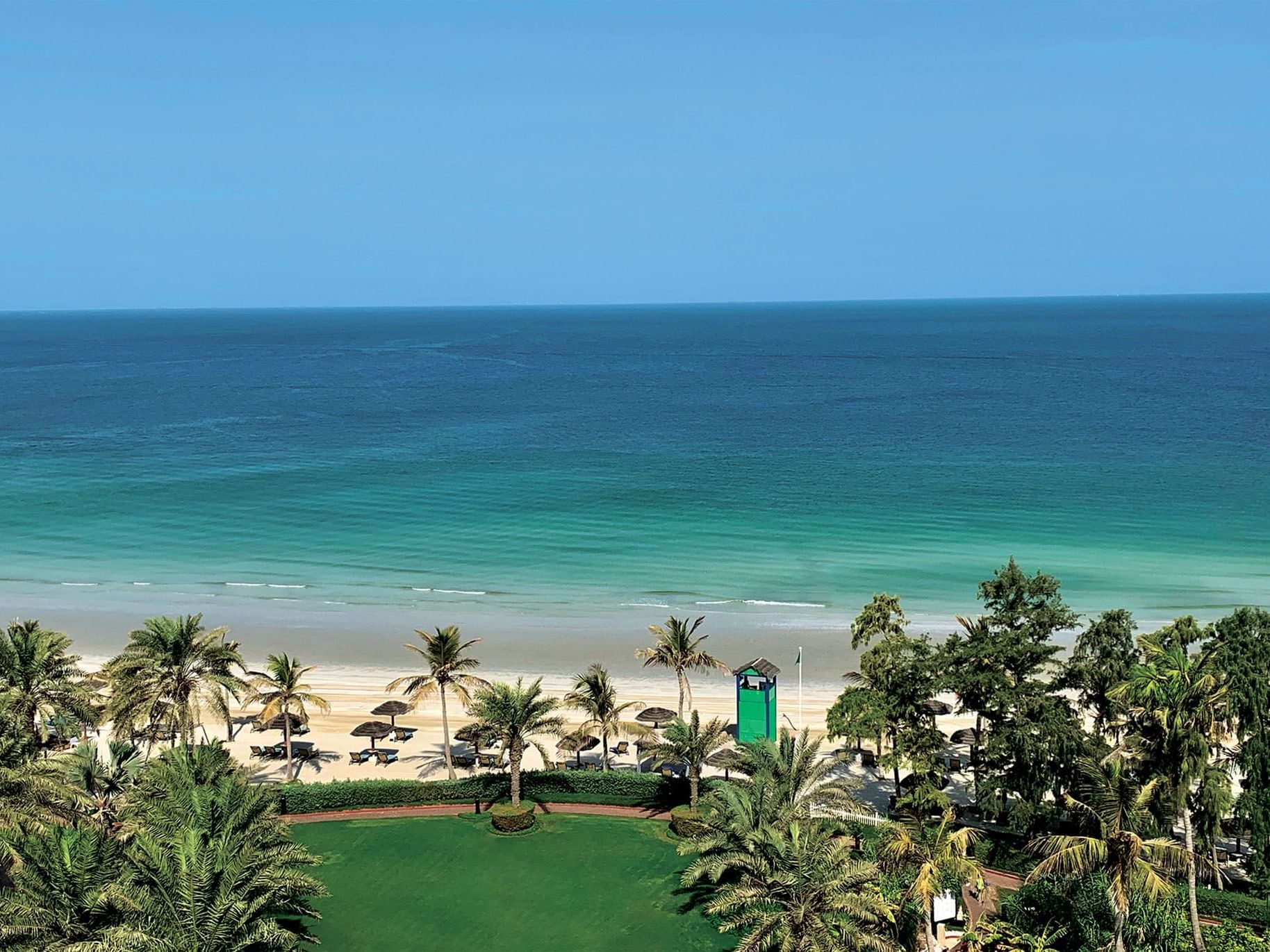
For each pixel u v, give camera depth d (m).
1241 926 40.72
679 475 139.12
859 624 57.44
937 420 186.38
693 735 50.44
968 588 90.44
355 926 43.00
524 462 149.38
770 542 106.25
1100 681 48.34
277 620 86.19
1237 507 116.94
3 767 39.22
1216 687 37.94
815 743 45.03
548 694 70.00
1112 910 38.12
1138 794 36.00
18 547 107.56
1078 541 104.12
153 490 132.38
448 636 57.69
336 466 147.50
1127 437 163.12
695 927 42.72
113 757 45.41
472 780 54.75
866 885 38.59
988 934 40.44
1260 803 42.25
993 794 47.62
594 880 46.62
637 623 84.19
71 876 33.56
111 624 85.38
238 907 33.22
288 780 56.78
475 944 41.53
